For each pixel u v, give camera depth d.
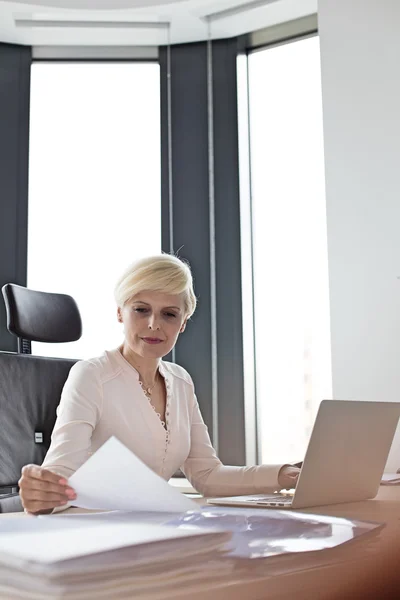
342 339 3.26
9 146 3.87
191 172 3.87
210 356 3.72
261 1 3.61
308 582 0.59
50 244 3.87
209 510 0.90
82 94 4.01
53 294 2.38
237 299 3.72
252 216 3.86
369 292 3.22
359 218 3.28
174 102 3.95
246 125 3.91
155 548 0.60
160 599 0.50
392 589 0.71
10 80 3.92
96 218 3.90
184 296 1.75
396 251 3.18
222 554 0.61
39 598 0.49
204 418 3.68
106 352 1.78
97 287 3.84
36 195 3.90
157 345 1.71
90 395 1.63
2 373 2.08
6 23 3.78
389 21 3.32
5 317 3.72
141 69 4.03
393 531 0.77
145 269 1.71
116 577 0.53
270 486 1.58
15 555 0.55
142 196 3.90
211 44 3.95
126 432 1.67
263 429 3.71
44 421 2.14
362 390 3.19
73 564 0.54
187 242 3.81
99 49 3.99
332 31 3.43
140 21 3.79
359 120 3.33
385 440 1.40
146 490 0.87
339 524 0.78
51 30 3.82
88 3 3.68
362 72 3.35
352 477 1.33
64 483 1.03
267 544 0.66
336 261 3.31
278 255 3.77
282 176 3.81
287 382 3.68
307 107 3.80
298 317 3.68
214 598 0.53
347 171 3.33
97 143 3.96
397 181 3.21
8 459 2.02
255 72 3.97
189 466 1.82
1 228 3.79
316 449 1.21
